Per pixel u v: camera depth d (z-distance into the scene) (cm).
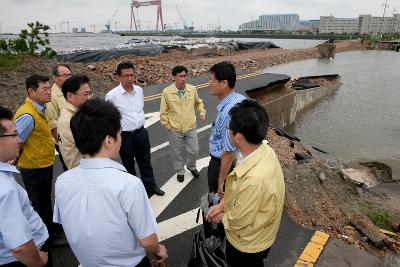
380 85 2745
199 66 2019
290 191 493
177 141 502
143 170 465
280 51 4538
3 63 1235
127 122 420
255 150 216
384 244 400
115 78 1376
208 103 1092
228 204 230
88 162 173
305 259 355
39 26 1532
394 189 692
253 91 1318
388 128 1580
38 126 320
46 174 343
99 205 169
